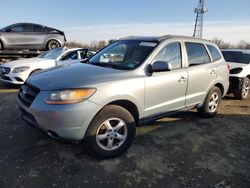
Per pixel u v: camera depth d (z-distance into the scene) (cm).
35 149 408
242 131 527
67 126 342
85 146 372
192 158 405
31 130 478
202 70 527
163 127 525
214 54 588
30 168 356
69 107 338
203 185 338
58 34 1467
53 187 319
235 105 745
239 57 911
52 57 973
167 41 468
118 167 368
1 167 356
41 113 344
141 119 423
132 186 329
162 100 447
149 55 433
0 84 950
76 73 392
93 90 355
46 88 355
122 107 390
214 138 485
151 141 457
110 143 382
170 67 411
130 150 419
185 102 500
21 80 880
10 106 635
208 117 592
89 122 355
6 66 892
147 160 391
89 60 497
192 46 523
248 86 839
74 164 370
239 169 381
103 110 368
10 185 319
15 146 416
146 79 414
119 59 456
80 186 323
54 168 358
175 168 374
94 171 355
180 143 455
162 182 340
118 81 381
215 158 409
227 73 613
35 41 1402
